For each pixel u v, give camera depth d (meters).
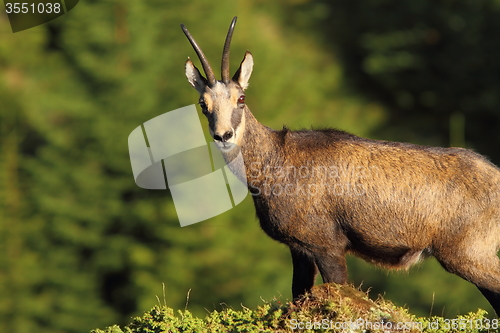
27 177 27.50
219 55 30.23
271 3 43.91
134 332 9.48
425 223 9.41
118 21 29.33
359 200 9.48
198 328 9.09
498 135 35.44
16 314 25.09
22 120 29.08
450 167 9.43
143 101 27.17
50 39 32.59
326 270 9.74
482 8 35.88
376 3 40.31
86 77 28.81
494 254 9.34
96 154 26.45
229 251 25.41
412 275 24.98
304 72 36.78
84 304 25.22
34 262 25.69
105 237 25.89
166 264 24.55
